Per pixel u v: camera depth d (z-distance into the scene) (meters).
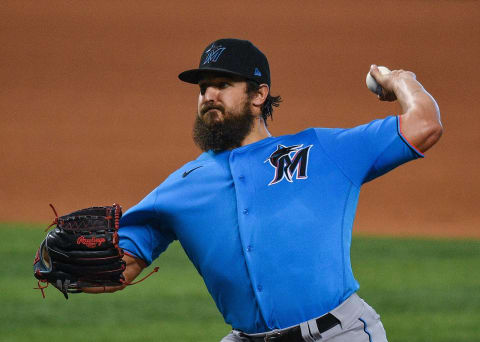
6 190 73.19
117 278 12.12
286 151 12.05
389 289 35.56
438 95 94.50
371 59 102.44
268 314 11.38
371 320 11.75
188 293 34.09
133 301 32.66
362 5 112.81
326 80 98.31
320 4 113.12
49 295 33.62
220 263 11.80
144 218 12.56
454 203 71.19
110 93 95.69
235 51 12.45
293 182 11.72
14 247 43.78
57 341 27.03
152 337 27.52
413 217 67.69
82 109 91.69
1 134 85.25
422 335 28.27
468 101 93.06
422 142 11.50
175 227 12.30
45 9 111.81
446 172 77.44
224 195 12.02
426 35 107.00
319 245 11.41
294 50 104.38
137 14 112.00
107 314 30.75
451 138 84.81
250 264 11.45
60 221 11.77
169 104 93.75
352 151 11.71
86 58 102.75
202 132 12.70
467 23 108.94
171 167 79.94
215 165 12.39
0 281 35.94
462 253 44.84
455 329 29.06
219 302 12.14
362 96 95.12
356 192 11.82
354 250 45.38
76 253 11.66
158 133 87.12
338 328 11.35
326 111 91.69
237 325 11.90
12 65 100.19
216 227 11.89
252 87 12.63
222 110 12.52
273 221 11.52
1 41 104.88
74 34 107.31
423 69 100.31
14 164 78.81
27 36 106.12
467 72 99.06
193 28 109.31
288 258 11.36
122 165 79.81
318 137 12.07
